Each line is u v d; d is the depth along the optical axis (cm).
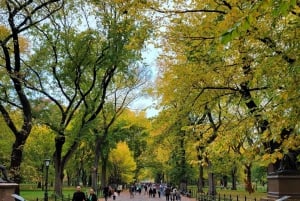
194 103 1922
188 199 5288
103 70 4006
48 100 3700
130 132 7094
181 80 1873
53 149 5469
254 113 1091
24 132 2906
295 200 1898
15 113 3566
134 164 9156
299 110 945
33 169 3294
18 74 2761
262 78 1313
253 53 1278
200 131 1691
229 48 1345
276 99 949
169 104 2323
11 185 1633
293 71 934
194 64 1700
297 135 988
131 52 3597
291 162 2011
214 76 1666
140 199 5906
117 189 7938
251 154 1033
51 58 3588
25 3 2716
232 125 1202
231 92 1736
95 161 5200
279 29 1173
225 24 834
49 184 8556
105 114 5081
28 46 3547
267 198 2167
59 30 3516
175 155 5869
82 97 3788
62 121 3703
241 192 6606
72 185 10719
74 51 3638
